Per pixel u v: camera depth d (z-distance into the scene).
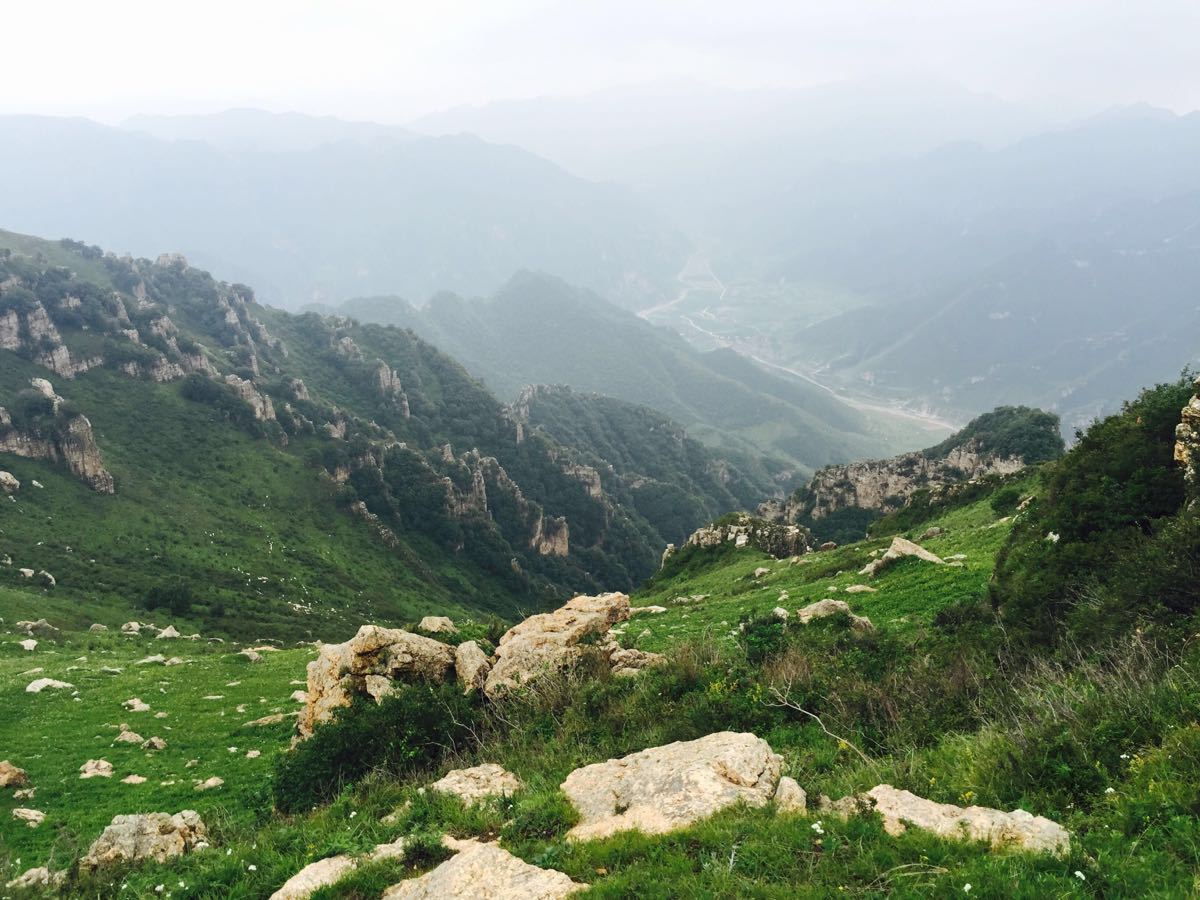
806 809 11.49
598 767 14.37
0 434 145.50
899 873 8.85
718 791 11.88
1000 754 12.48
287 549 168.00
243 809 21.00
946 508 81.50
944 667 18.78
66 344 194.00
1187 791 9.42
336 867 12.10
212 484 178.88
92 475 151.75
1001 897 7.98
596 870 10.25
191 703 36.44
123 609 98.75
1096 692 13.42
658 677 20.94
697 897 8.79
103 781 25.89
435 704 21.58
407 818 13.81
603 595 31.62
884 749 15.05
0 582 97.31
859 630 25.64
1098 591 18.94
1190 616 15.65
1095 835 9.16
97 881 14.64
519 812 12.83
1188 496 20.83
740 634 27.64
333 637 112.75
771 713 17.62
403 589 177.50
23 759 27.97
